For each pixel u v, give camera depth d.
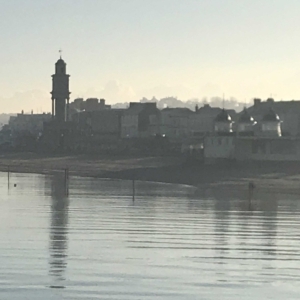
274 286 52.16
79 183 149.50
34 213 91.25
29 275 54.66
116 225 79.75
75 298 49.00
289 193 120.19
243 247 66.19
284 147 171.12
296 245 67.31
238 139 174.88
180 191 126.94
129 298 49.09
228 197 114.44
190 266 58.16
